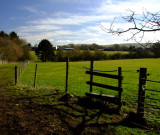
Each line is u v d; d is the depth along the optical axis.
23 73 26.31
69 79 20.39
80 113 6.87
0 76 19.62
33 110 6.88
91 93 8.52
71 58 74.81
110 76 7.85
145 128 5.94
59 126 5.53
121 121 6.36
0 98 8.62
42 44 83.00
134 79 20.70
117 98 7.51
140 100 6.43
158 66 42.47
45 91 10.30
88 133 5.21
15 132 4.91
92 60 8.88
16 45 70.56
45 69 35.16
